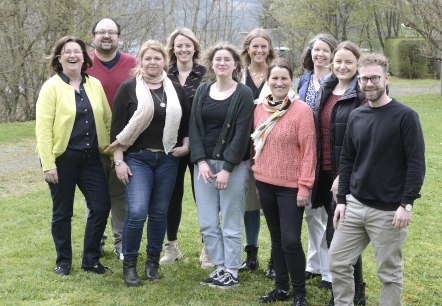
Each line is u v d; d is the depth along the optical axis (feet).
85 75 15.31
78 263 16.53
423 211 23.94
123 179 14.40
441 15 70.54
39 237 19.71
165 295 14.16
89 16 58.13
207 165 14.34
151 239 15.15
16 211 24.11
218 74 14.15
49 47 60.23
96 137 15.02
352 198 11.91
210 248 14.94
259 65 15.79
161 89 14.55
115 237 17.26
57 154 14.66
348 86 13.03
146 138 14.33
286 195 13.35
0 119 65.87
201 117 14.40
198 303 13.73
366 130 11.46
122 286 14.69
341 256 12.08
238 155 14.05
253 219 16.15
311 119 13.24
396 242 11.49
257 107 14.23
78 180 15.19
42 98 14.53
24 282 14.84
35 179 31.81
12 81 61.82
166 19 69.05
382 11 107.65
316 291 14.75
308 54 15.33
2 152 40.60
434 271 17.13
